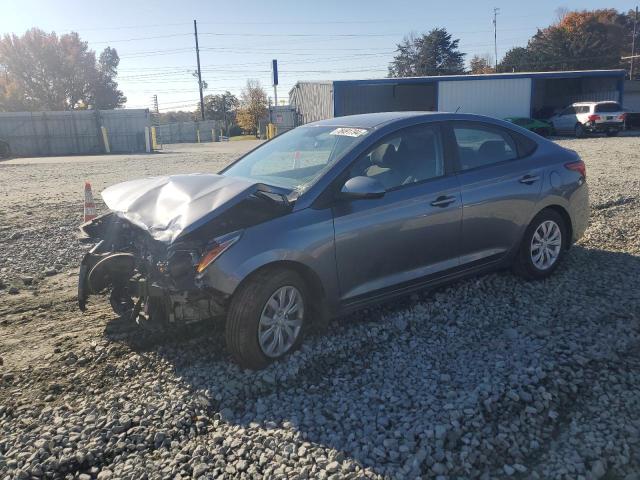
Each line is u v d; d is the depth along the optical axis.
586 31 76.31
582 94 41.25
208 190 3.96
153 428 3.18
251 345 3.72
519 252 5.20
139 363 3.96
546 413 3.26
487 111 36.69
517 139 5.30
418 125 4.70
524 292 5.06
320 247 3.95
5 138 36.91
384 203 4.27
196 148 37.56
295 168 4.53
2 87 74.50
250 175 4.73
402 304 4.84
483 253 4.92
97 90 82.00
